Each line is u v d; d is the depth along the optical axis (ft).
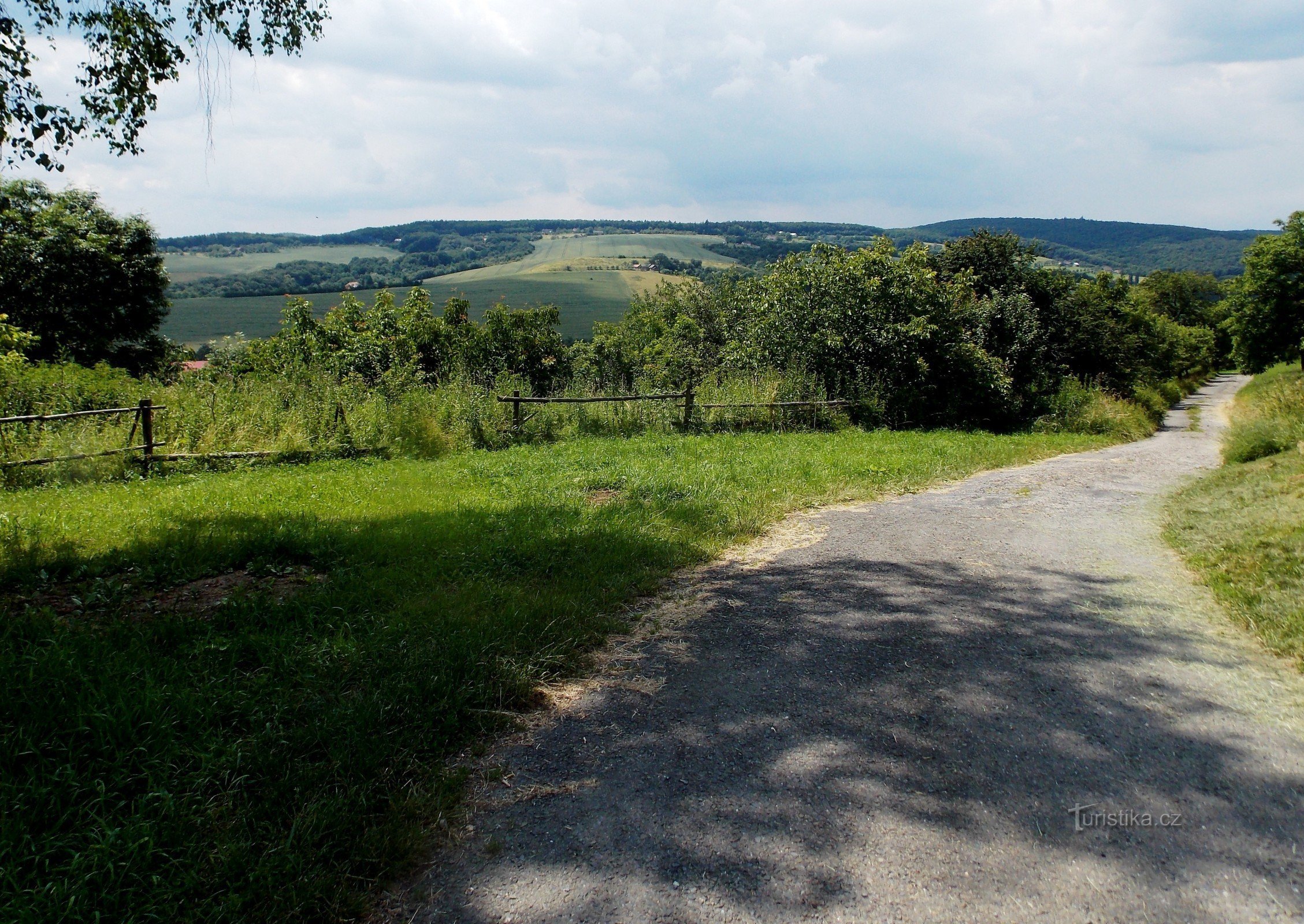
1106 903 8.05
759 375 64.49
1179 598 17.66
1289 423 36.40
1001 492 31.68
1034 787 10.16
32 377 41.55
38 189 84.84
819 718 12.08
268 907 8.03
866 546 22.61
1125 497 30.58
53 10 23.17
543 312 132.36
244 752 10.28
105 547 20.29
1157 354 129.80
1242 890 8.21
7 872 7.80
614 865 8.77
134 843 8.39
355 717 11.30
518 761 11.02
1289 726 11.64
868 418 63.31
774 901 8.13
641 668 14.11
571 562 19.86
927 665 14.02
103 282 86.48
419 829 9.37
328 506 27.50
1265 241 129.08
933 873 8.53
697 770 10.66
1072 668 13.83
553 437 50.72
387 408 48.49
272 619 15.26
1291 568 17.52
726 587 18.80
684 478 32.17
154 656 12.93
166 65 24.89
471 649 13.88
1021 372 88.89
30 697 10.80
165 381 54.75
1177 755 10.90
